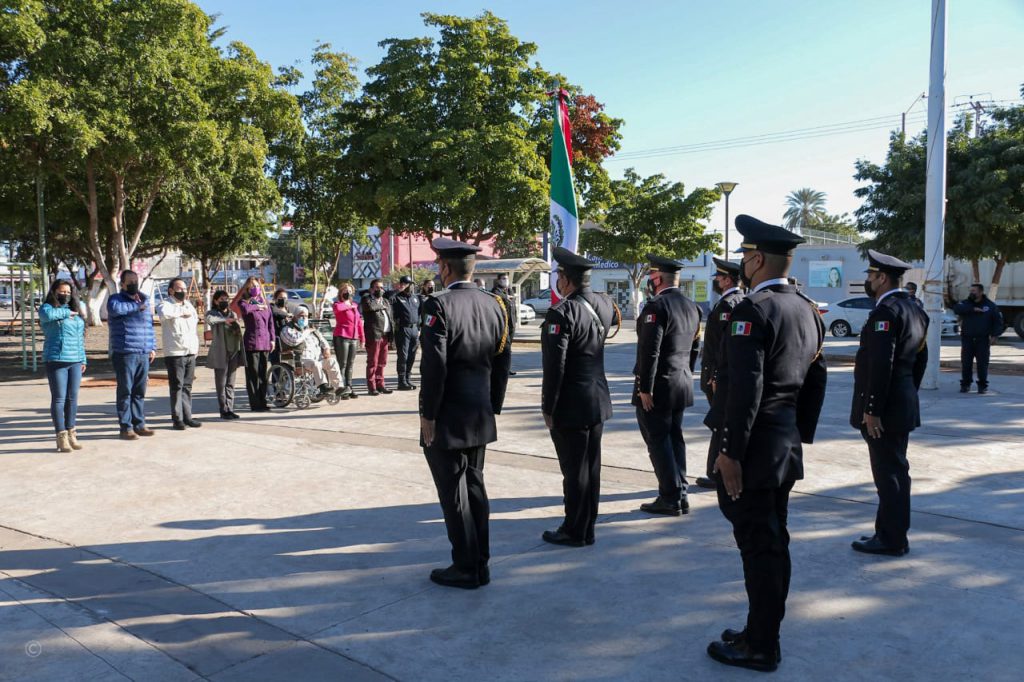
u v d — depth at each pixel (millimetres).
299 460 7047
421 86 19062
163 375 13875
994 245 21828
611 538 4832
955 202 22125
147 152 14172
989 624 3543
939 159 10891
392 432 8430
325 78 23312
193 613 3758
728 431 3064
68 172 16969
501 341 4277
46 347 7305
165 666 3217
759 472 3098
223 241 28250
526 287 41719
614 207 27344
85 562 4453
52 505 5602
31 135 13922
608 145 21719
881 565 4305
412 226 20234
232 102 16609
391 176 18672
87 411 9852
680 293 5500
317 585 4102
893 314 4371
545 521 5203
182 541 4816
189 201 15719
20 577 4223
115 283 17406
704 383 5402
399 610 3779
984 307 10883
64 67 13516
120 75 13891
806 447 7406
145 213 17609
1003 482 6094
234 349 9391
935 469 6516
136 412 8125
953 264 25203
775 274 3258
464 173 18281
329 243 28031
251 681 3084
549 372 4488
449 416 3990
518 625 3602
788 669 3158
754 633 3158
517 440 7918
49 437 8117
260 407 9922
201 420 9266
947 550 4539
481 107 19156
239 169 16234
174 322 8406
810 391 3375
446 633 3523
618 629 3551
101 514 5387
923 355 4625
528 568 4332
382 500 5730
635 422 8797
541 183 18203
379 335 11289
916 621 3588
